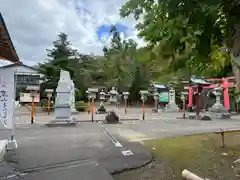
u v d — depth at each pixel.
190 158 4.66
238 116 16.52
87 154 4.58
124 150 5.04
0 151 3.94
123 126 9.64
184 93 15.05
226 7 2.26
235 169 3.99
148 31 3.39
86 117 13.78
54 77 22.06
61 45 24.80
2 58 4.32
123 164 4.03
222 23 2.77
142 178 3.53
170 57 3.16
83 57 26.69
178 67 3.19
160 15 3.09
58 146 5.30
